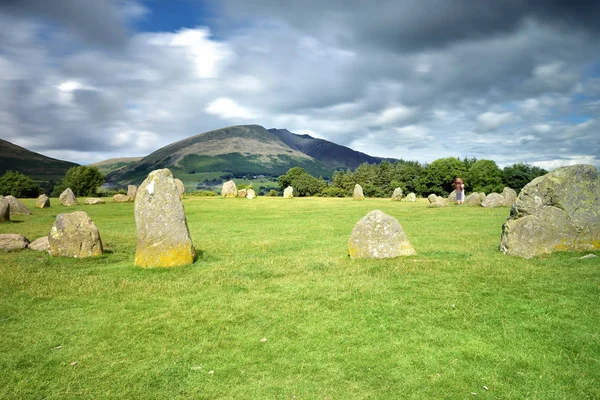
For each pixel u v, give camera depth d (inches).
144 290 430.3
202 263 565.0
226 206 1759.4
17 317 353.7
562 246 561.3
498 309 342.3
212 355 275.9
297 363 262.4
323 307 362.0
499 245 611.8
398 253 577.0
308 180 4985.2
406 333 301.3
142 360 271.6
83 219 635.5
